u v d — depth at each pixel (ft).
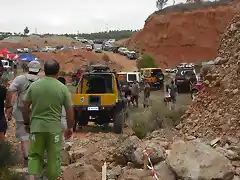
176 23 290.97
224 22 274.57
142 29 319.68
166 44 289.74
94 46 333.42
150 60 238.07
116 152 29.40
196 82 104.63
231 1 288.30
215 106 36.37
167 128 40.52
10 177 23.07
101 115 52.85
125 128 52.42
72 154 32.01
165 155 26.99
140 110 65.10
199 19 284.00
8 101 27.07
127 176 24.86
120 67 256.11
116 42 372.58
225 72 38.22
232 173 23.79
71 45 386.73
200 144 25.46
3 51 197.36
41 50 321.93
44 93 20.58
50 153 20.80
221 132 33.12
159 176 24.67
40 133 20.59
